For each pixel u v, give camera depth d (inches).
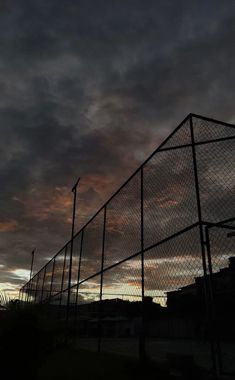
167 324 227.9
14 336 166.6
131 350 328.2
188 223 221.5
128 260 315.0
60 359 302.7
